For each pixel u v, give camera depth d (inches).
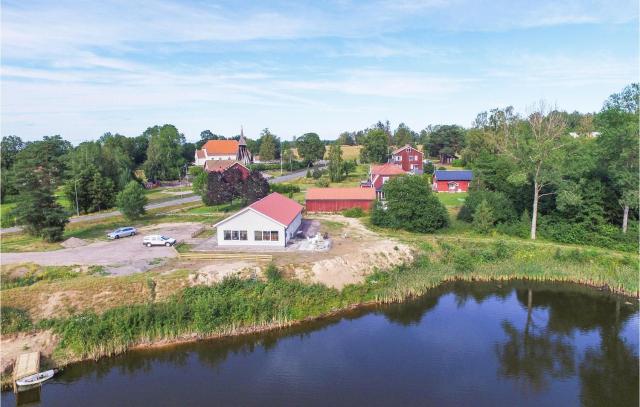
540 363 1186.0
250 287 1446.9
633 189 2031.3
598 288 1733.5
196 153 6210.6
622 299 1624.0
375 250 1878.7
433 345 1277.1
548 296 1656.0
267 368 1143.0
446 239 2148.1
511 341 1305.4
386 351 1236.5
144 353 1208.8
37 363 1099.3
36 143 3316.9
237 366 1154.0
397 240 2079.2
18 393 1037.2
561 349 1263.5
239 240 1918.1
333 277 1615.4
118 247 1943.9
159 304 1341.0
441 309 1539.1
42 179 2123.5
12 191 3567.9
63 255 1801.2
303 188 3981.3
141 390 1044.5
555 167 2128.4
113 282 1391.5
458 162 4773.6
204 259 1716.3
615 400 1020.5
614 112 2063.2
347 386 1059.9
